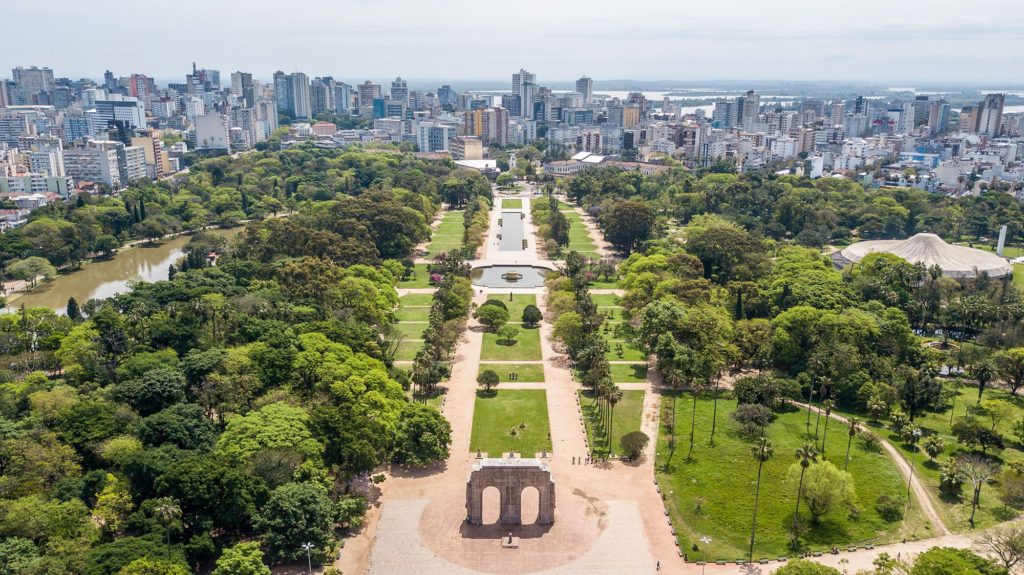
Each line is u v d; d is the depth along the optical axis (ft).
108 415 637.71
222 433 644.69
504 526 587.27
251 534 560.20
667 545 567.59
